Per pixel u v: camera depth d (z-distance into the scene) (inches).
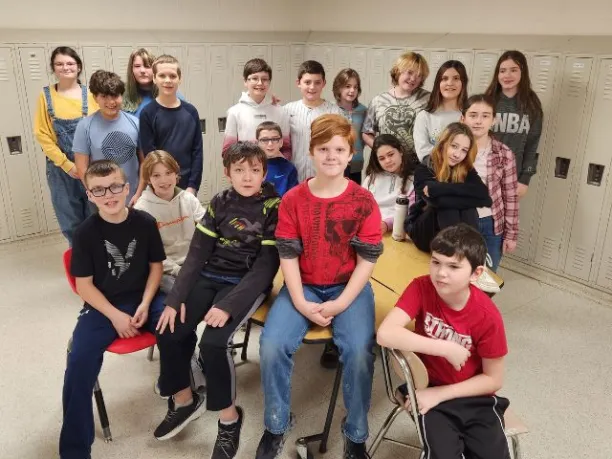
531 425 87.7
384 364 71.5
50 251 153.6
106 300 80.7
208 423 88.8
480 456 62.6
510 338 112.9
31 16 147.9
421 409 64.4
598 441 84.5
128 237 81.2
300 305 72.5
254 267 77.4
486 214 103.5
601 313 123.6
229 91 179.9
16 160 146.9
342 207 71.5
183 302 78.7
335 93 133.0
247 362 103.8
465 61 140.3
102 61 155.3
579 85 121.3
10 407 90.7
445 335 66.8
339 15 185.6
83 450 76.5
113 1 160.4
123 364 103.3
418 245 95.0
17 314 119.2
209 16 179.6
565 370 102.3
